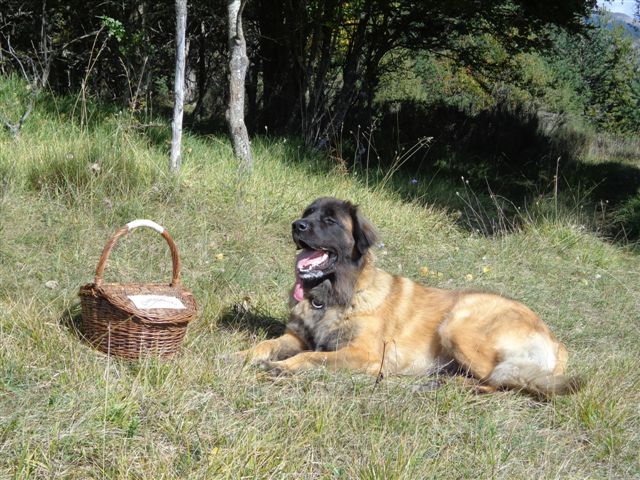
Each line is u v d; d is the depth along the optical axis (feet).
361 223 14.98
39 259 16.81
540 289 20.34
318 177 24.77
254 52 40.06
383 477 12.19
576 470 13.09
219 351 14.56
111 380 13.19
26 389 12.92
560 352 15.08
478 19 40.78
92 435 12.28
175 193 20.40
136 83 29.81
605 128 82.99
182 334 14.16
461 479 12.59
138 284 14.53
